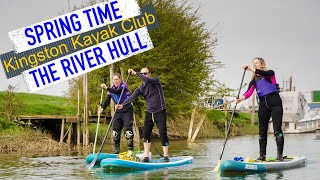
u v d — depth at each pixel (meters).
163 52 32.28
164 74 32.66
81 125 29.19
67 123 28.89
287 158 14.45
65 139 28.61
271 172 12.77
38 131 25.73
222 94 35.28
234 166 12.55
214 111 49.38
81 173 13.37
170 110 34.38
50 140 24.11
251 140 32.25
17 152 20.89
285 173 12.57
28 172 13.81
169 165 14.50
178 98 34.22
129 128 16.08
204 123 39.53
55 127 29.31
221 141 31.30
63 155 19.34
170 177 12.23
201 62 35.03
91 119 27.84
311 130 50.56
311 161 15.59
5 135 23.67
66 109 36.16
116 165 13.60
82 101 32.53
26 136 24.03
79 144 26.14
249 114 59.50
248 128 46.44
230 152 20.53
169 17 33.41
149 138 14.76
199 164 15.12
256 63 13.45
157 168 14.08
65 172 13.66
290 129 49.06
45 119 27.59
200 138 36.75
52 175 13.07
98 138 28.38
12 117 26.80
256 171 12.78
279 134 13.68
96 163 15.46
